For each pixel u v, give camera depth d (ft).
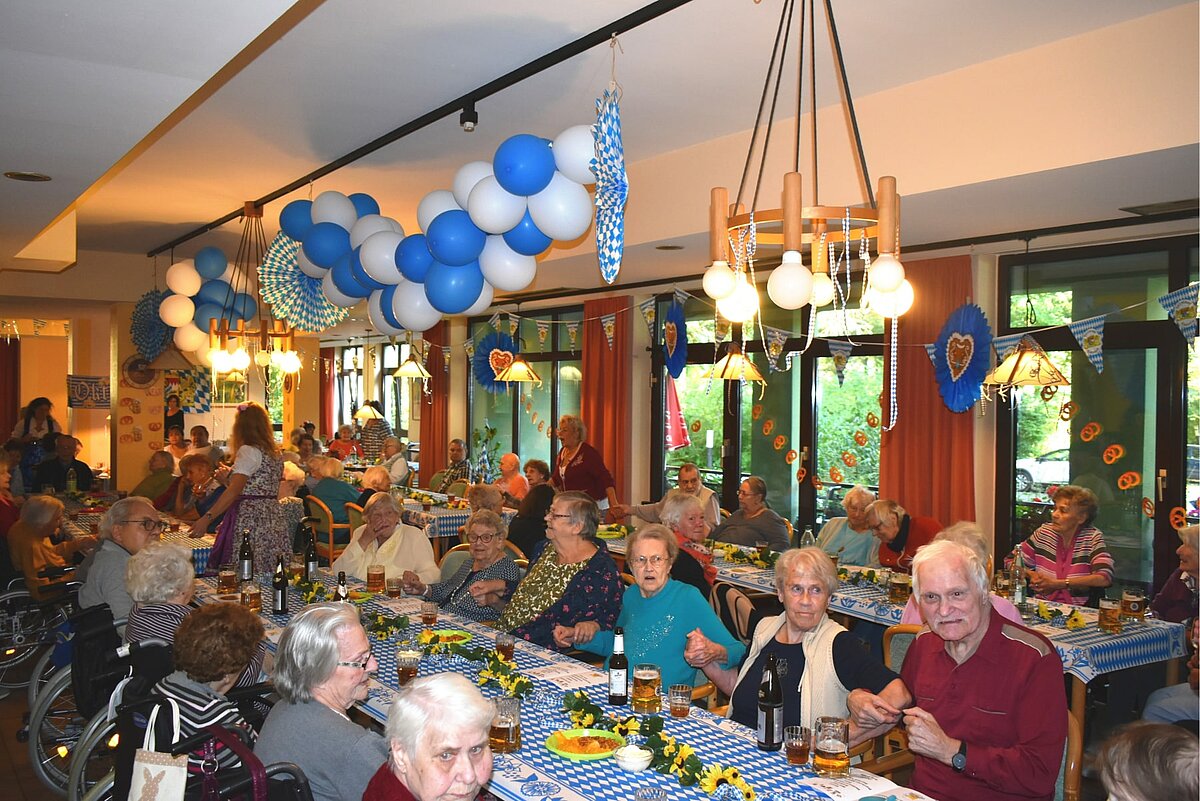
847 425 21.95
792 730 7.26
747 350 24.20
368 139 16.71
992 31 11.33
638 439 27.71
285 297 18.17
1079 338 17.10
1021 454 19.12
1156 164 11.36
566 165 12.17
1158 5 10.48
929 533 15.83
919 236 17.35
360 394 53.62
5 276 28.55
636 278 24.06
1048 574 14.32
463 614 13.12
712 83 13.47
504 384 31.91
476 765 6.03
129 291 30.32
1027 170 11.90
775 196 15.28
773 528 19.33
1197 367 16.38
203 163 18.33
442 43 12.24
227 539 17.19
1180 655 12.09
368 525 15.81
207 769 5.91
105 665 9.32
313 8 11.16
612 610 11.55
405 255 14.28
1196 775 4.75
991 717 7.50
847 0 10.46
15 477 26.43
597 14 11.28
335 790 6.64
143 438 31.01
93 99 10.23
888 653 10.75
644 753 7.10
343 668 7.02
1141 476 17.20
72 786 9.04
